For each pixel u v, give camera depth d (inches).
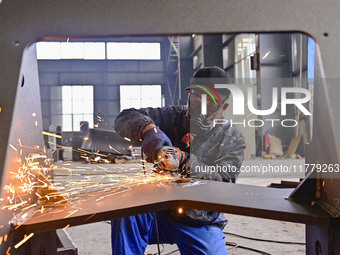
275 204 38.7
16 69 30.4
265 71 365.1
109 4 31.8
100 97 719.1
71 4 31.6
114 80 720.3
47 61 703.1
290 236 113.1
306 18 31.6
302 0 31.6
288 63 368.2
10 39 30.7
